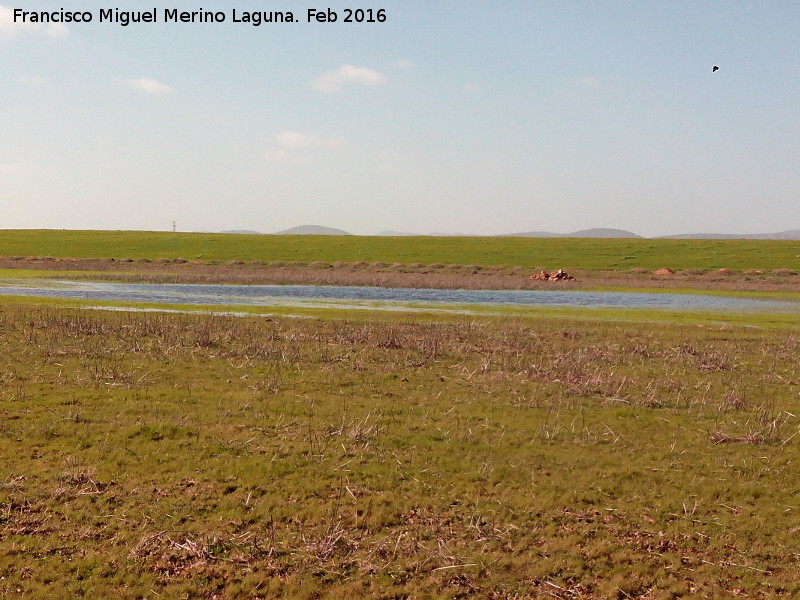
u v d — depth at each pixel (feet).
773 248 285.43
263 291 154.20
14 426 42.27
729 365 70.59
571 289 176.65
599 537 31.19
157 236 325.01
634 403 53.78
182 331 80.43
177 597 25.57
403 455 40.19
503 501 34.42
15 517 30.66
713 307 136.98
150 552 28.40
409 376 60.95
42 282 165.17
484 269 231.91
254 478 35.99
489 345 78.54
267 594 26.05
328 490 35.01
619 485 36.99
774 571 28.81
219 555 28.48
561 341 84.17
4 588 25.39
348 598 25.98
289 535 30.27
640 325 103.40
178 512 31.83
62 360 62.28
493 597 26.53
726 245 296.51
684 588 27.35
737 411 52.65
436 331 87.51
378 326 90.22
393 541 30.17
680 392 57.62
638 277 210.79
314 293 151.74
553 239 326.85
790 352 80.28
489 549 29.78
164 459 38.17
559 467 39.29
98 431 42.16
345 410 48.78
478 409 50.47
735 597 26.91
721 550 30.37
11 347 67.41
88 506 31.99
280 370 61.46
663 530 32.07
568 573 28.22
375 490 35.32
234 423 44.96
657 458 41.39
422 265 239.30
